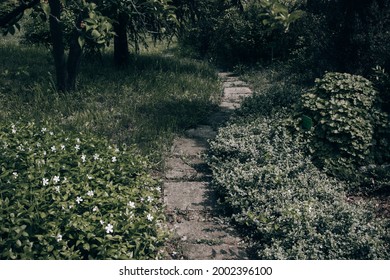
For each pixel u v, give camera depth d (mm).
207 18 15891
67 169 6613
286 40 17000
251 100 10734
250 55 17750
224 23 17984
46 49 16641
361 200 7223
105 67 14484
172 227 6469
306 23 14516
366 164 8195
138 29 14367
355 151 8172
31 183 5984
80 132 8234
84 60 14734
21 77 12641
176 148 9078
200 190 7469
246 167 7504
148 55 17375
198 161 8523
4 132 7766
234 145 8242
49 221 5332
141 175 7387
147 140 9039
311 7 12336
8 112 9820
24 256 4762
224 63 18219
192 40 19344
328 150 8188
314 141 8312
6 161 6660
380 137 8414
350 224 6039
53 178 6238
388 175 7805
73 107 10562
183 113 10742
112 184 6668
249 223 6359
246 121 9492
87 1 8922
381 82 9078
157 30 13734
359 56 10953
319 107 8547
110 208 6020
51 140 7641
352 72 11070
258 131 8836
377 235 5879
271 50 17297
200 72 15125
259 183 7012
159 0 8695
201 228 6477
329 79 9078
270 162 7648
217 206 7008
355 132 8180
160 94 11922
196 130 10070
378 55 10664
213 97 12477
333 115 8359
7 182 5895
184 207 6969
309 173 7480
